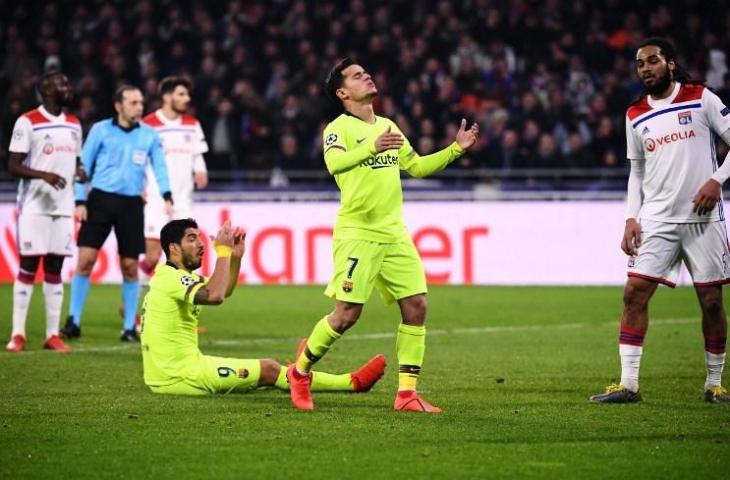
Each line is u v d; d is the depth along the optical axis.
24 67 76.06
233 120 69.19
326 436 22.84
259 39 75.31
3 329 43.06
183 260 28.08
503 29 73.69
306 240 61.84
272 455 21.19
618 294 56.28
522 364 34.06
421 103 67.44
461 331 43.00
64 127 37.59
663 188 26.91
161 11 77.25
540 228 61.28
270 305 51.88
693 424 24.11
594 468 20.16
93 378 30.88
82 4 79.12
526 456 21.05
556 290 58.44
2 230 62.06
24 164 37.44
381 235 25.44
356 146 25.31
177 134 45.72
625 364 27.12
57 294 37.66
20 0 79.56
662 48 26.64
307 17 75.81
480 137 66.38
